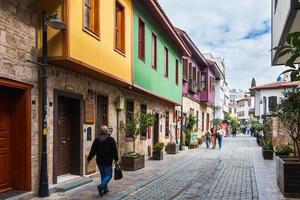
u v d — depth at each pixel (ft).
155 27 63.52
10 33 27.94
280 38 39.55
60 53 31.17
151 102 67.05
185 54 86.94
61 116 37.01
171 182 38.96
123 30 46.88
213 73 135.85
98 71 37.50
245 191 33.78
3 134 29.25
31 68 30.45
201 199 30.25
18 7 28.99
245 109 363.56
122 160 47.70
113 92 48.47
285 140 71.51
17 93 29.99
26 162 29.76
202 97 118.01
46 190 30.40
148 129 65.72
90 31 35.76
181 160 61.82
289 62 9.11
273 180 40.14
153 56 63.67
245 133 263.08
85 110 39.60
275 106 38.55
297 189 30.07
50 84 33.09
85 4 36.47
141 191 33.73
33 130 30.66
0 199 26.73
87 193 31.99
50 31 31.37
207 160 62.44
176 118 86.74
